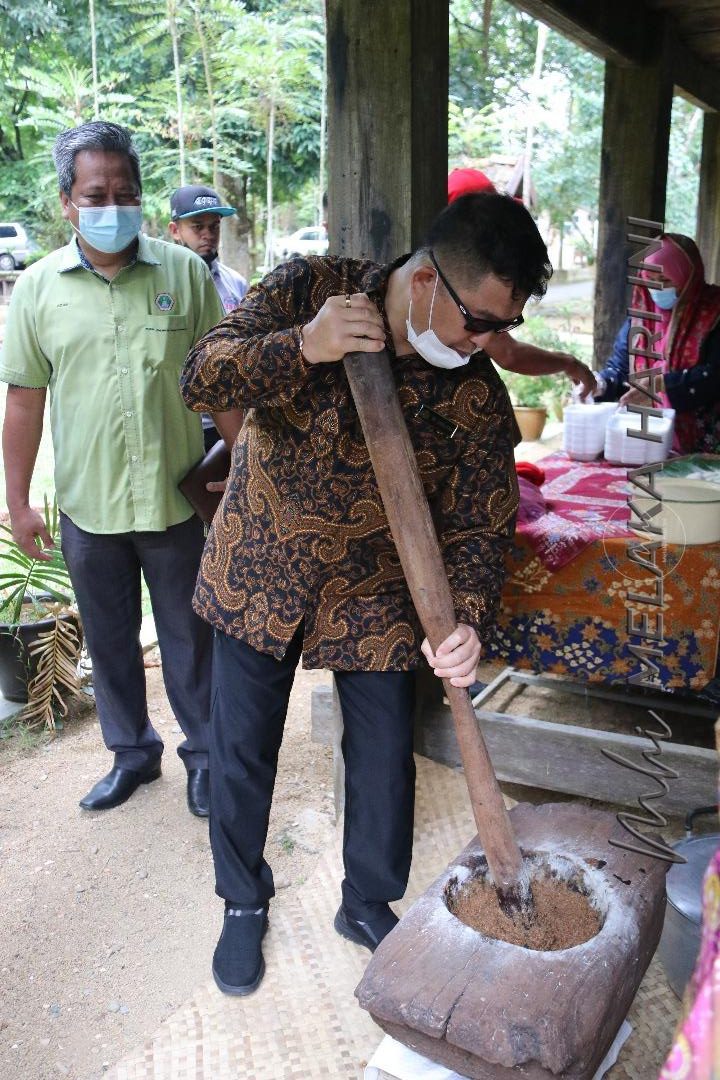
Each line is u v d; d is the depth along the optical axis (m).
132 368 2.50
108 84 12.38
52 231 16.36
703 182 6.11
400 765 1.98
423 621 1.62
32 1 13.53
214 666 2.05
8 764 3.16
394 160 2.35
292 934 2.26
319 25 13.03
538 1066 1.36
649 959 1.67
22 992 2.15
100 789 2.89
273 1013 2.03
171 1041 1.96
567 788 2.69
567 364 3.27
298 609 1.88
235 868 2.11
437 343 1.59
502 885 1.63
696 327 3.20
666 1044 1.91
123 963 2.24
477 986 1.45
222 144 12.97
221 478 2.63
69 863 2.61
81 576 2.66
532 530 2.54
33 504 6.26
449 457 1.79
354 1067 1.89
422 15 2.28
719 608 2.38
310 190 15.81
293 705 3.60
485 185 3.04
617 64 4.28
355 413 1.71
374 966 1.51
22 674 3.42
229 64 12.18
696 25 4.48
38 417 2.65
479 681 3.57
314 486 1.79
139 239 2.51
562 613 2.56
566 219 14.90
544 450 6.82
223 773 2.04
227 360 1.63
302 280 1.77
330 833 2.70
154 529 2.57
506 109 12.86
